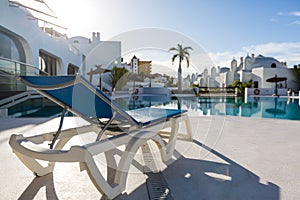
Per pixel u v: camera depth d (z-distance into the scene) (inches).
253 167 96.0
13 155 109.7
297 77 970.7
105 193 67.6
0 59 315.0
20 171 90.6
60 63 623.8
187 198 71.0
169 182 82.1
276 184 80.1
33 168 83.0
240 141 138.5
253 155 111.7
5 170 91.5
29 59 438.9
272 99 635.5
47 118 234.4
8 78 332.5
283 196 71.6
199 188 77.5
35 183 80.0
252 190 75.8
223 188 77.2
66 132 93.4
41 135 85.5
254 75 1024.9
